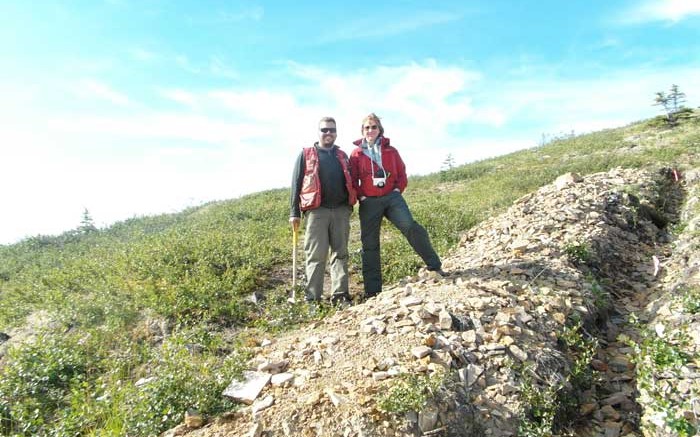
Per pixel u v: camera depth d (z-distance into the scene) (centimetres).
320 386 329
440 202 1127
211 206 1527
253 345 469
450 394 309
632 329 460
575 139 2022
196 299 580
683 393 324
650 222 767
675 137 1526
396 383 315
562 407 334
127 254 793
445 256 730
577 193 823
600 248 608
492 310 421
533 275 513
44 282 752
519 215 777
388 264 704
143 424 320
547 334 398
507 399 322
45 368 441
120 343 505
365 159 550
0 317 638
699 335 378
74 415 354
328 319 481
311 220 555
